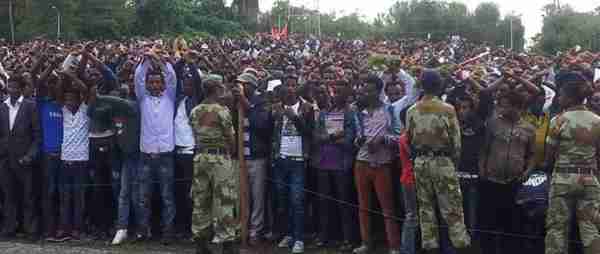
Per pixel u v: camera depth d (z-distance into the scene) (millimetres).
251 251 9328
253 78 9625
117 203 9812
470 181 8695
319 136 9297
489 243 8734
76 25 35938
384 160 8945
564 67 11055
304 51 27656
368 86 8992
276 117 9430
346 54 23234
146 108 9430
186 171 9633
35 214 10047
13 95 9984
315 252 9336
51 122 9719
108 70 9719
